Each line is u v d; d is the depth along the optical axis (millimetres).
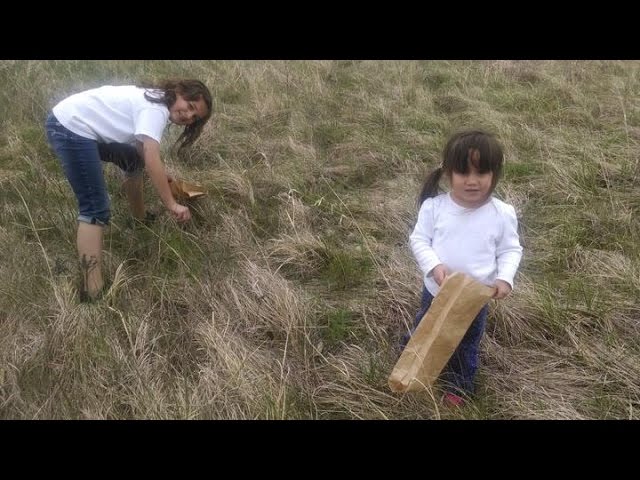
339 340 3023
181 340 2971
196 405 2557
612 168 4395
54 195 4078
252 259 3594
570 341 2988
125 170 3551
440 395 2670
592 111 5555
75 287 3244
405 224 3926
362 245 3754
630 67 6625
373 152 4871
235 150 4941
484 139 2252
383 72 6715
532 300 3154
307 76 6395
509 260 2395
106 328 2922
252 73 6418
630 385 2709
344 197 4328
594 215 3902
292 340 2959
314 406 2629
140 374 2689
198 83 3268
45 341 2824
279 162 4754
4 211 3922
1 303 3057
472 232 2389
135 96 3170
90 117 3109
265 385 2658
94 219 3189
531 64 6801
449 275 2383
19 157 4680
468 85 6336
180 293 3266
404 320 3117
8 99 5562
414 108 5742
